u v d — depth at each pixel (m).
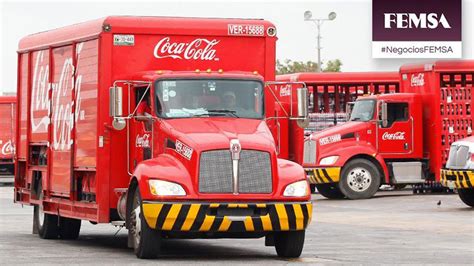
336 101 39.69
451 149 28.77
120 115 17.39
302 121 17.78
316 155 34.31
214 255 17.80
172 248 19.44
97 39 18.58
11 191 43.72
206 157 16.30
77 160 19.55
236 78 17.75
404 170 34.81
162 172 16.36
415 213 28.08
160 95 17.50
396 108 34.97
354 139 34.50
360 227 24.00
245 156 16.39
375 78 38.50
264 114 17.66
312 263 16.20
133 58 18.47
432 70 34.94
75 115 19.62
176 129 16.92
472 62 34.66
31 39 22.42
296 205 16.44
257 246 19.89
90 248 19.12
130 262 16.25
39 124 21.88
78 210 19.59
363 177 34.38
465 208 29.61
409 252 18.17
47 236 21.45
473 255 17.59
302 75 38.69
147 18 18.53
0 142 52.53
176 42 18.64
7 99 52.44
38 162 22.17
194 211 16.11
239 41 18.89
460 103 35.12
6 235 22.61
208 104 17.55
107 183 18.45
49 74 21.19
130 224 17.36
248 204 16.25
